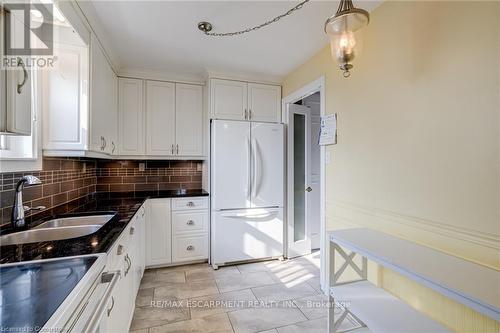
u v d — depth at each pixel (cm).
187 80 307
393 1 163
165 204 279
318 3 171
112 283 100
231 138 286
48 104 163
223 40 222
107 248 107
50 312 63
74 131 167
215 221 280
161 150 296
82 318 77
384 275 170
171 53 246
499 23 110
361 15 111
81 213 173
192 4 171
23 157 146
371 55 181
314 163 360
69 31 165
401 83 158
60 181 204
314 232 356
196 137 312
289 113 312
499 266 110
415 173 149
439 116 135
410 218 152
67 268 88
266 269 280
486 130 115
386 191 169
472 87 120
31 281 79
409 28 152
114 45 228
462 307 125
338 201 217
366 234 164
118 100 278
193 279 254
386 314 136
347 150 206
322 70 239
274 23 196
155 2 168
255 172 293
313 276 263
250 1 169
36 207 162
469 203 121
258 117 311
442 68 134
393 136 164
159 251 276
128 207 204
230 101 299
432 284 100
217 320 187
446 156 132
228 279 254
